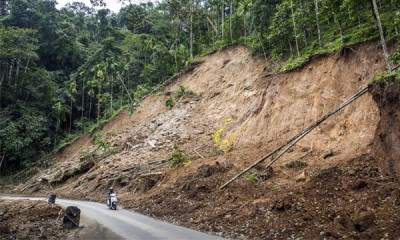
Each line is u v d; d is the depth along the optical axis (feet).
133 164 82.84
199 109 99.09
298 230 28.09
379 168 35.35
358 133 45.96
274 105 68.80
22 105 146.20
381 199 29.45
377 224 25.48
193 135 86.07
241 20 118.62
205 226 34.68
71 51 192.75
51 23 188.75
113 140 108.58
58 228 36.22
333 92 57.26
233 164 53.78
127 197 65.05
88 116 177.06
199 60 120.37
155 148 88.43
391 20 56.44
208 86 106.01
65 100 170.19
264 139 62.54
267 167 46.62
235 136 71.26
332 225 26.78
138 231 33.22
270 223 31.09
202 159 65.00
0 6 205.98
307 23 77.71
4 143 130.31
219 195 43.96
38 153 142.41
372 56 54.75
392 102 34.45
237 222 33.94
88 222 40.14
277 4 91.76
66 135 155.53
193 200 45.98
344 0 62.54
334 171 37.76
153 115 112.57
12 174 135.33
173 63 142.51
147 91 133.28
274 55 87.56
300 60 70.95
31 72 156.46
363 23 66.59
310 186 36.55
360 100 49.96
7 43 146.30
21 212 47.11
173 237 29.71
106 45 189.47
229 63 106.01
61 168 112.37
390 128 34.37
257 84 83.66
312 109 58.59
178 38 154.61
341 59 60.39
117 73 145.79
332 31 75.61
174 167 66.90
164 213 44.52
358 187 33.06
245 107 81.66
